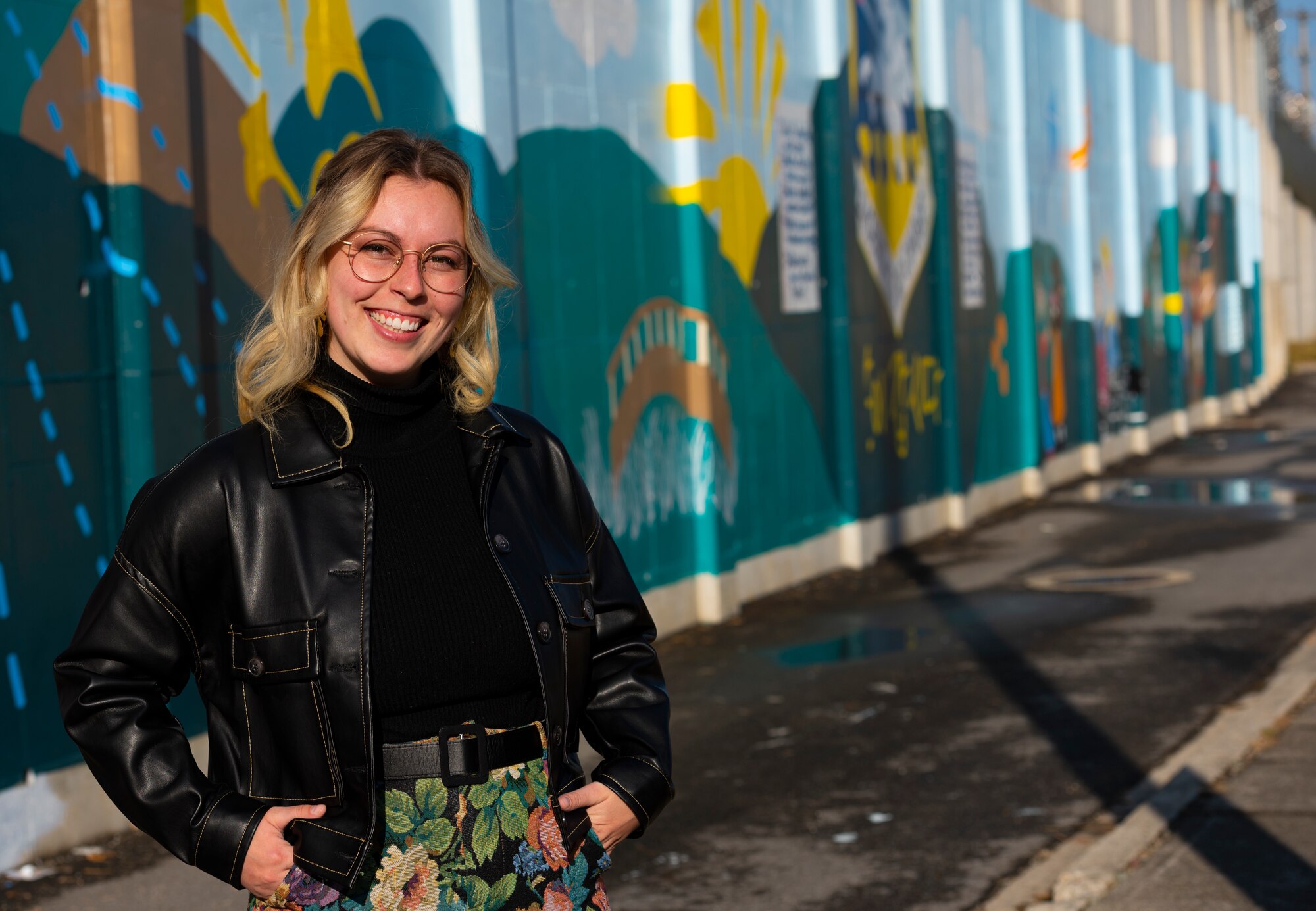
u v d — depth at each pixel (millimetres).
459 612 2223
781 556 11812
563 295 9188
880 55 13992
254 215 6762
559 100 9219
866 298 13469
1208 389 28906
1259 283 34938
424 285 2244
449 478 2316
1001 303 17641
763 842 5629
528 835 2248
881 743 7039
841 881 5141
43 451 5719
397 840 2156
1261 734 6605
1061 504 17500
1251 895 4617
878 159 13883
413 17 7965
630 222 9953
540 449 2520
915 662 8906
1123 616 10070
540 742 2305
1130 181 23422
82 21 5879
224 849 2100
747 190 11320
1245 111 33688
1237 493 17500
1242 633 9195
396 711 2180
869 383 13477
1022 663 8711
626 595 2572
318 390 2262
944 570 12719
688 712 7875
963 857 5332
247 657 2178
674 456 10359
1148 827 5344
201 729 6324
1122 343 23219
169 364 6180
